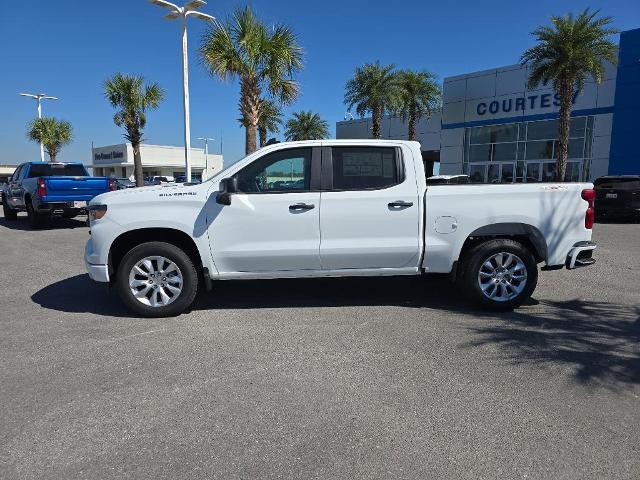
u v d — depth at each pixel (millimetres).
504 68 30250
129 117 27891
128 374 3920
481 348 4457
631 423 3150
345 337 4777
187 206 5258
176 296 5359
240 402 3455
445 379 3814
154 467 2721
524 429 3086
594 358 4207
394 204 5332
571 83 23062
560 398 3490
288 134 45531
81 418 3236
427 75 32188
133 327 5090
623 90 25109
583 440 2959
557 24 22219
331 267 5453
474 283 5527
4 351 4410
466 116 32656
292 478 2623
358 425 3148
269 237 5312
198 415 3277
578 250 5484
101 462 2766
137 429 3104
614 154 25719
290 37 16734
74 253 9781
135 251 5262
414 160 5414
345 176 5387
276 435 3035
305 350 4441
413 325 5137
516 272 5543
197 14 19438
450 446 2906
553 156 28609
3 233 13148
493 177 31766
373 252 5387
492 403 3422
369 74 30641
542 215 5445
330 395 3561
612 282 7090
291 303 5996
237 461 2773
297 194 5301
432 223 5398
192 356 4301
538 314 5508
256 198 5281
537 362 4125
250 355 4320
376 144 5426
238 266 5375
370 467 2713
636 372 3922
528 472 2662
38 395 3557
